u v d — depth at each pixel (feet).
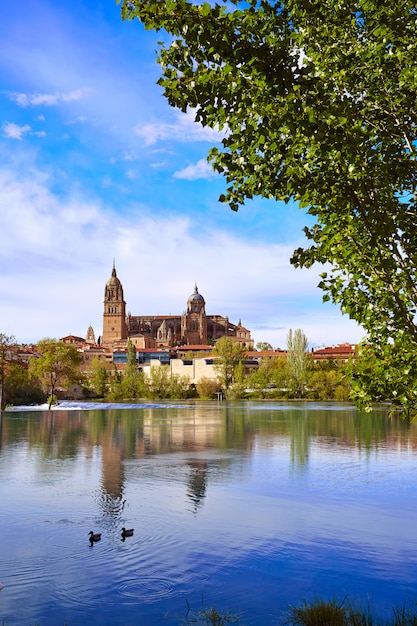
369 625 33.45
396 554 47.98
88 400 509.76
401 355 32.63
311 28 33.71
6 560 45.55
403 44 32.58
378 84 33.45
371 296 33.40
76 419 234.17
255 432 166.50
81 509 62.80
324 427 185.98
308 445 129.80
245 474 87.40
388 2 31.58
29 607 36.63
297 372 501.97
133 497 69.46
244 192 30.37
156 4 25.13
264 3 26.66
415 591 39.88
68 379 453.58
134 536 52.26
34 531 53.72
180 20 25.53
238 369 550.77
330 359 536.42
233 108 26.53
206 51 25.70
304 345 508.53
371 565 45.16
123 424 202.18
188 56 26.61
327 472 89.35
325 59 33.09
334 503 66.80
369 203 29.96
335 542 51.13
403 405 32.09
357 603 37.50
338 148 27.35
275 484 78.89
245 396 532.32
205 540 51.26
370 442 136.46
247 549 48.73
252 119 25.85
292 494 72.08
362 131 28.99
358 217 30.96
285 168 28.60
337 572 43.57
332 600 38.14
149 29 26.02
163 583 41.09
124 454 112.88
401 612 35.83
